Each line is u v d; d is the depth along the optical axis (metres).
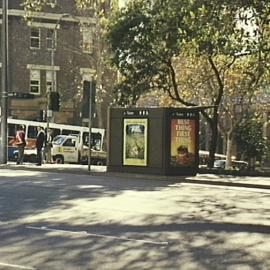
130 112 25.67
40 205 13.94
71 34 52.38
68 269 7.85
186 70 34.78
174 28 23.23
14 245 9.32
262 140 42.31
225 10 14.19
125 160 25.66
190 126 25.23
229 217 13.29
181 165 25.02
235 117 37.41
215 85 35.22
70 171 26.12
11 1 51.34
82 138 41.47
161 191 18.70
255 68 23.89
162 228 11.32
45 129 40.03
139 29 29.23
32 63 51.97
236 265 8.33
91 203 14.66
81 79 52.03
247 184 22.31
